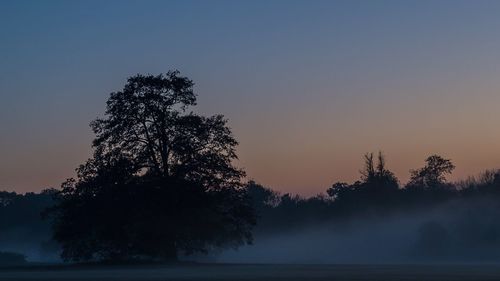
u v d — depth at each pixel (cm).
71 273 4859
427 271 4619
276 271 4766
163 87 7006
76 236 6725
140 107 6931
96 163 6875
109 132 6894
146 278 3906
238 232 7138
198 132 6962
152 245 6719
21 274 4784
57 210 6881
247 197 7194
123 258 6900
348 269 5109
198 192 6719
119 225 6638
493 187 12800
